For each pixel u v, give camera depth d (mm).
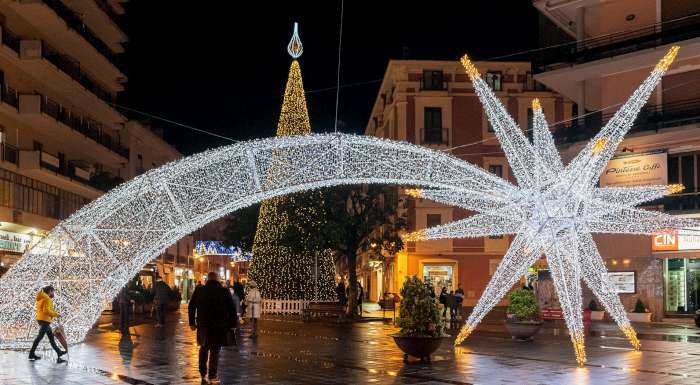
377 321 30625
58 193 40094
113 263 18953
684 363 14273
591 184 16688
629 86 30516
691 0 29062
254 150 18234
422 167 18891
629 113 16328
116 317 32469
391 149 18656
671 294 30047
